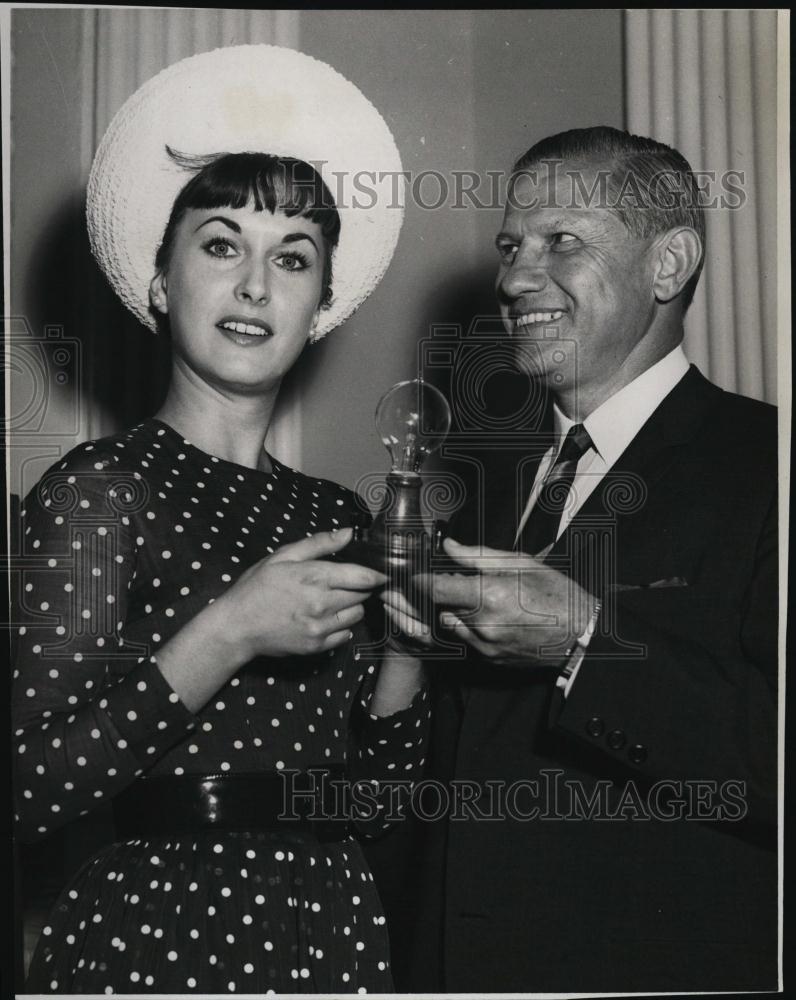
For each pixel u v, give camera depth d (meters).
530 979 1.44
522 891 1.45
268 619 1.20
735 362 1.57
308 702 1.30
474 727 1.49
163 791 1.23
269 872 1.22
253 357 1.40
